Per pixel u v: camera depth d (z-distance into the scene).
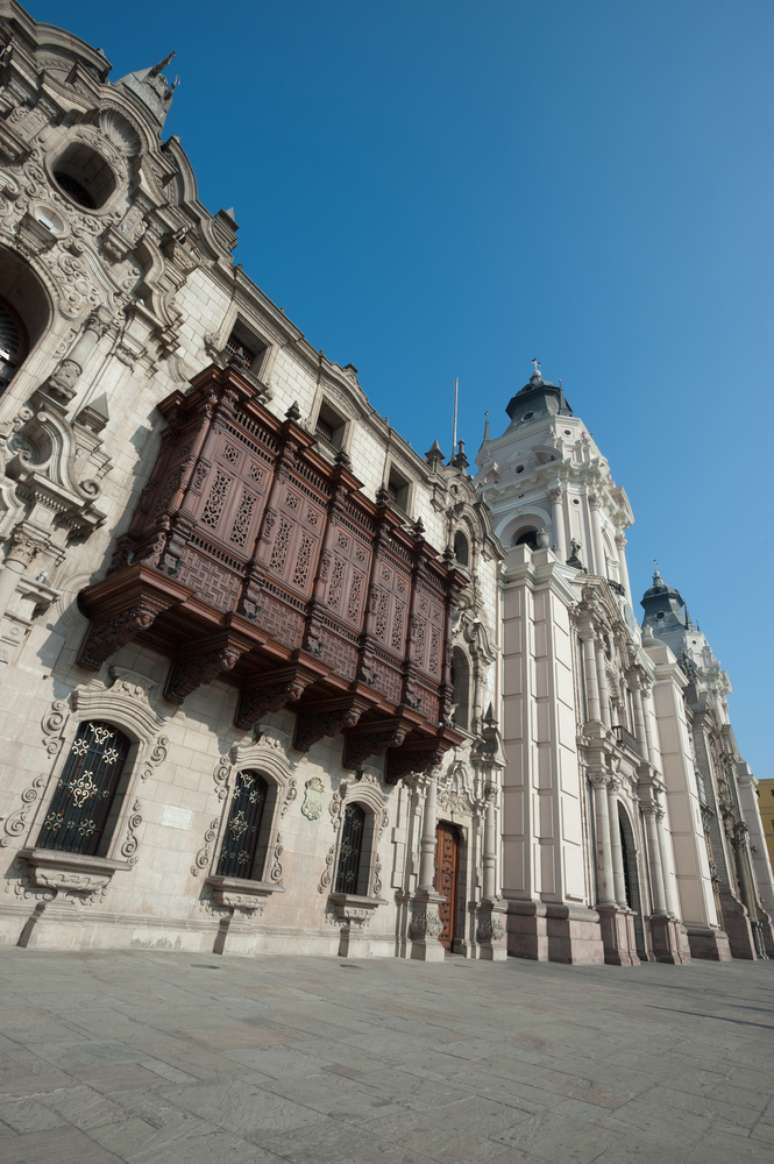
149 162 14.07
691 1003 13.79
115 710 11.43
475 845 20.17
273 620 12.91
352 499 15.70
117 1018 6.17
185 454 12.51
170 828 11.83
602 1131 4.77
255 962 11.38
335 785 15.48
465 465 24.56
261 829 13.78
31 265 11.97
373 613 15.30
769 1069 7.70
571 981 15.62
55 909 9.80
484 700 22.48
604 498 41.47
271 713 14.30
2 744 9.96
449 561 18.59
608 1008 11.57
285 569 13.48
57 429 11.41
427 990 10.90
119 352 13.05
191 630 11.82
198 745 12.64
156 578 10.51
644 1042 8.64
